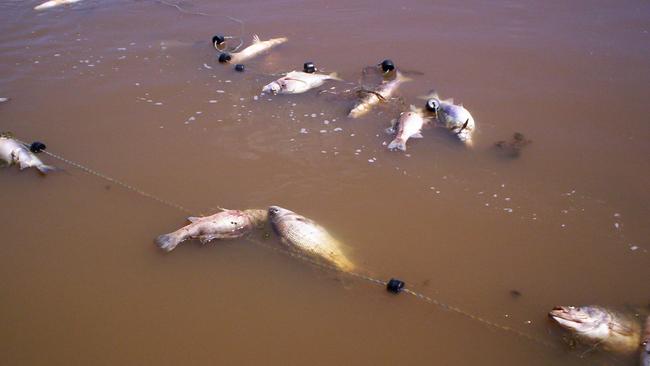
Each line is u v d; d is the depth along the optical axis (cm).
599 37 511
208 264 368
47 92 471
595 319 339
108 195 399
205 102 461
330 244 368
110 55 511
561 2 566
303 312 352
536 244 374
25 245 376
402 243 376
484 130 432
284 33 537
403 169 411
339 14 566
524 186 400
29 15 575
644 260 366
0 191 400
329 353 340
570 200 392
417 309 352
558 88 462
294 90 463
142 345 342
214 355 339
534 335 343
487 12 555
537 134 428
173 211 390
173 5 603
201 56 509
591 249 371
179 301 355
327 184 404
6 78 485
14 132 436
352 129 437
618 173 404
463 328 346
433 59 496
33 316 351
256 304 354
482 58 495
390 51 507
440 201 394
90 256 371
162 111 454
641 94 453
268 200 396
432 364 336
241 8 590
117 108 456
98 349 341
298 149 424
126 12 584
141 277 364
